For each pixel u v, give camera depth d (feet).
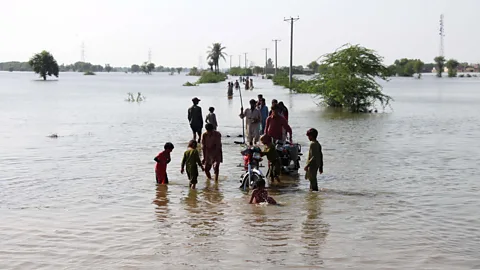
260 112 61.72
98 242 27.53
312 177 39.40
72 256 25.57
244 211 33.58
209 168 43.27
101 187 40.14
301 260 25.03
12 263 24.71
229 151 57.93
